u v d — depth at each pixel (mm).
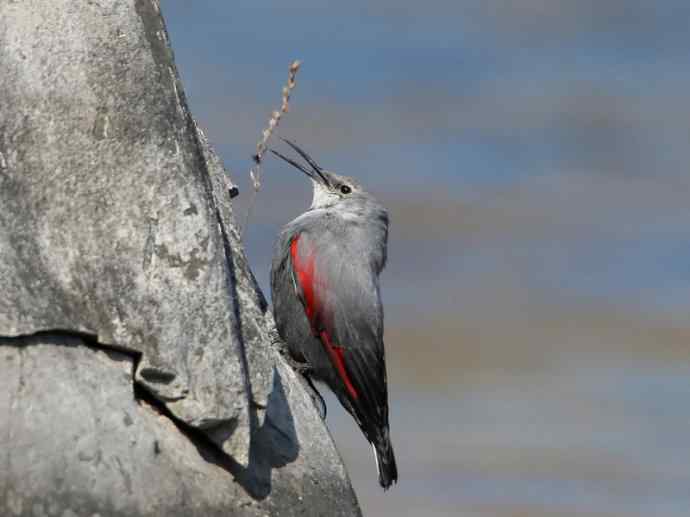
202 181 9406
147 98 9320
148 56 9438
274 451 10117
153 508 8719
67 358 8750
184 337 9016
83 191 9031
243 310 9961
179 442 9164
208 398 9039
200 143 10641
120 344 8891
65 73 9188
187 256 9133
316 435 10719
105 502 8539
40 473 8391
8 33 9203
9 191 8891
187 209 9203
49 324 8672
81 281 8883
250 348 9797
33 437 8438
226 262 9422
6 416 8422
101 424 8680
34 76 9148
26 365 8609
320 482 10289
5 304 8586
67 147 9070
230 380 9094
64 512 8391
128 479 8664
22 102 9086
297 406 10836
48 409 8531
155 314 8977
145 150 9203
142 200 9125
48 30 9242
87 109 9164
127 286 8961
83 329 8805
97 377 8797
